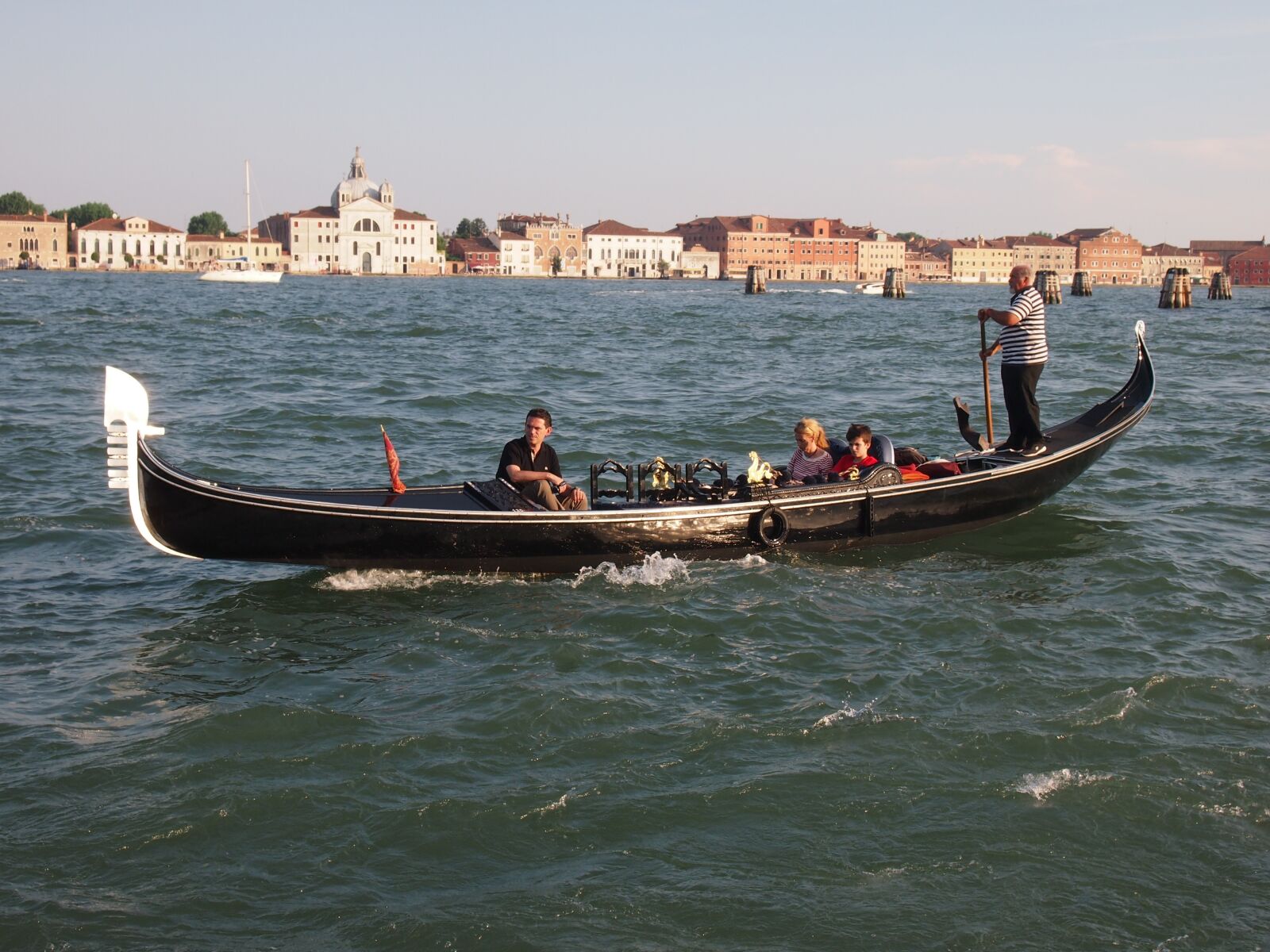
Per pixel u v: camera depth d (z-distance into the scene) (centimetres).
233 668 902
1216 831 675
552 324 5191
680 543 1127
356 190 17500
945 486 1227
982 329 1344
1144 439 1855
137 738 779
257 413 2131
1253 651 931
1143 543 1237
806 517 1165
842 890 626
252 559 1064
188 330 4269
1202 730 793
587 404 2328
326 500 1123
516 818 686
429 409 2233
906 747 769
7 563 1147
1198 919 604
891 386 2709
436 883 629
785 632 966
